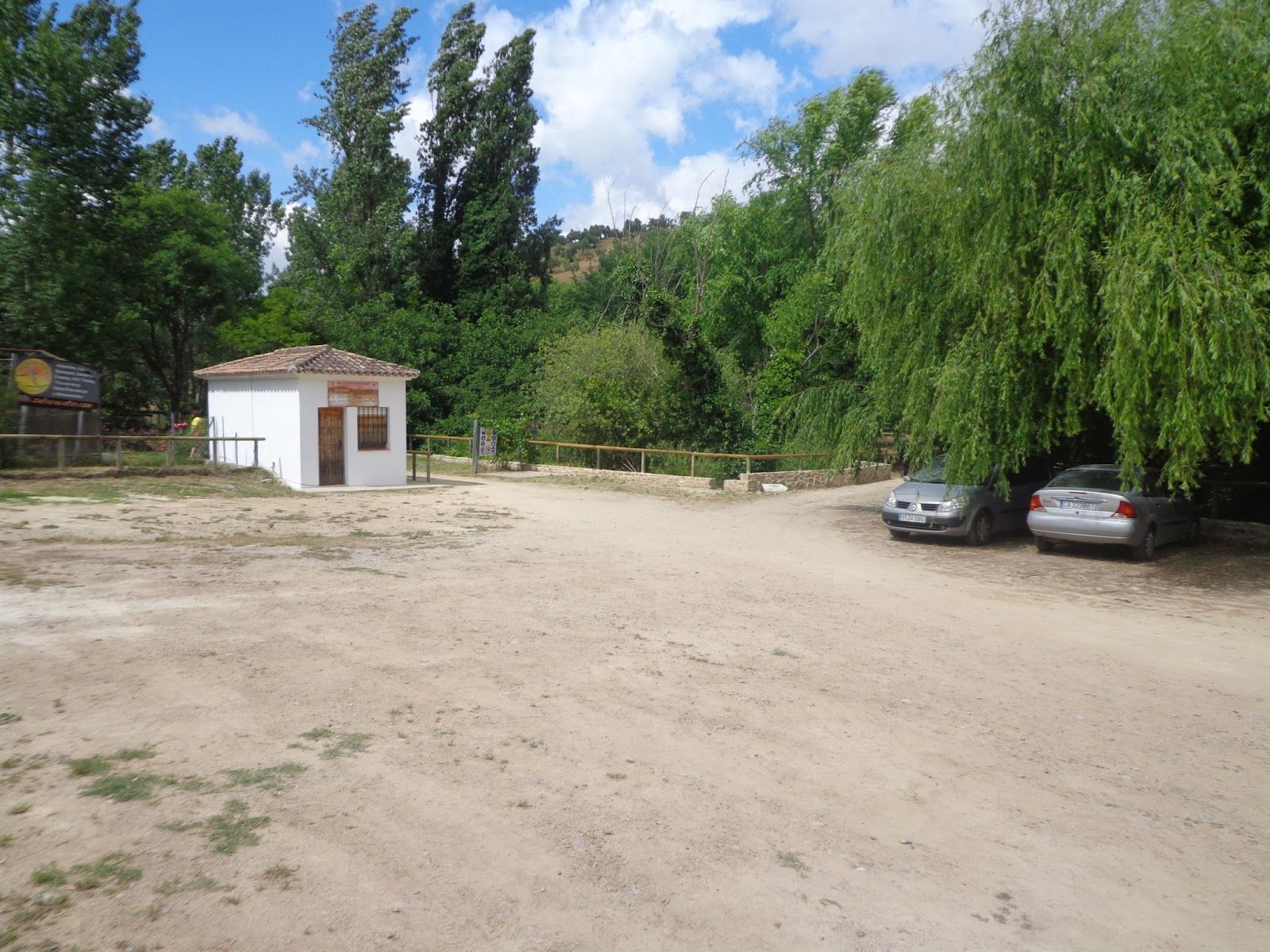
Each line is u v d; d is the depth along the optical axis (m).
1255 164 11.58
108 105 28.91
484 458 28.20
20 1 27.33
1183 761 5.82
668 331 26.20
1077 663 8.13
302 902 3.55
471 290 43.31
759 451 26.83
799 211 39.53
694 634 8.59
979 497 15.23
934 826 4.72
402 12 42.84
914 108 16.56
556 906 3.69
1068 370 12.64
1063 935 3.74
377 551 12.57
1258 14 11.77
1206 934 3.81
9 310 27.52
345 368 21.62
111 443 28.34
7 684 5.95
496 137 43.34
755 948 3.49
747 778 5.19
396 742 5.36
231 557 11.38
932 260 14.73
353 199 42.19
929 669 7.77
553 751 5.40
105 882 3.57
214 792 4.50
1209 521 16.88
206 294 36.09
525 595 9.89
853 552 14.45
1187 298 10.52
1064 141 12.72
